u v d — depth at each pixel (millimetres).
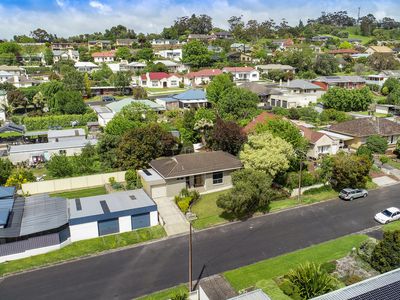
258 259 29922
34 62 162500
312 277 23656
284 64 141250
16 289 26938
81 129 66875
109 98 102875
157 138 49312
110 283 27375
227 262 29625
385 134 58688
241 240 33094
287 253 30688
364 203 40844
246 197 34906
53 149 54812
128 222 35062
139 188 43750
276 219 37156
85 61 161250
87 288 26828
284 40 195875
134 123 57125
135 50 176375
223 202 35031
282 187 44031
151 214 35906
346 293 19219
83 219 33219
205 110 60812
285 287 24453
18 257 30906
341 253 30391
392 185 46125
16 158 53188
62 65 139375
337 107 85812
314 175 45094
